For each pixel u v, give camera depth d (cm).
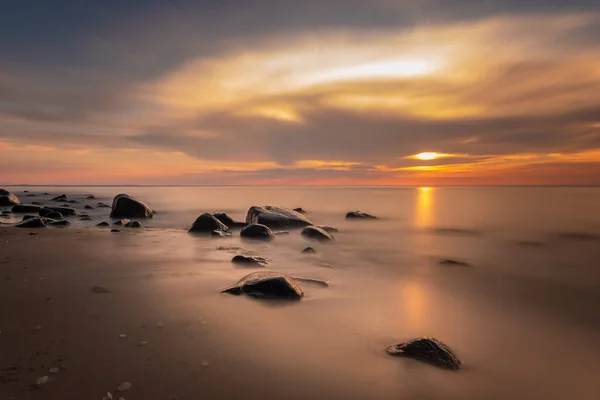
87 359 399
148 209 2348
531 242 1580
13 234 1310
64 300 594
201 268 866
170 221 2205
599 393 389
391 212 3188
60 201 3888
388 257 1190
